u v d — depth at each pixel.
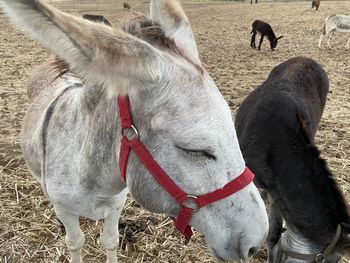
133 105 0.54
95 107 0.62
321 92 1.39
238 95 2.52
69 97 0.71
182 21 0.60
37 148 0.79
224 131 0.52
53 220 1.22
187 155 0.53
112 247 0.93
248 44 5.09
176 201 0.56
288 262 0.85
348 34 5.82
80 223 1.20
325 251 0.78
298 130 0.92
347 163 1.60
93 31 0.47
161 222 1.23
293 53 4.43
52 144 0.72
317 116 1.31
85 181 0.68
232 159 0.53
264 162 0.92
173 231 1.20
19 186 1.36
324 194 0.81
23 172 1.44
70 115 0.69
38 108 0.85
